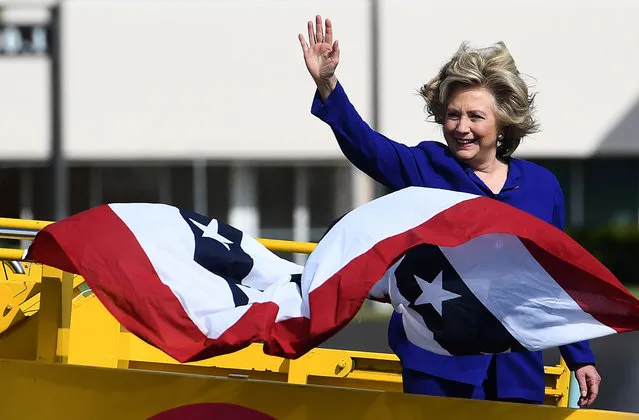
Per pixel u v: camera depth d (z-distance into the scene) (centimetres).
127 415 1203
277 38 9119
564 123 9312
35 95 9125
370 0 8962
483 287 1142
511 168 1314
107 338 1622
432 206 1138
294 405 1165
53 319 1296
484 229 1098
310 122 9175
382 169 1296
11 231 1390
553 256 1123
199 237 1215
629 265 9062
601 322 1115
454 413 1131
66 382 1223
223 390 1181
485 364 1243
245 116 9181
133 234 1171
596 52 9262
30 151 9144
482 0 9062
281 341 1114
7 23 9062
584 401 1334
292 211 9262
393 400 1142
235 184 9256
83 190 9256
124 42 9119
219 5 9106
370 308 6188
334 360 1725
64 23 9088
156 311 1127
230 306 1140
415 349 1257
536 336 1129
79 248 1143
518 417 1120
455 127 1288
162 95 9169
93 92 9144
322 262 1132
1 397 1239
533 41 9219
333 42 1281
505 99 1285
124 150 9175
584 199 9512
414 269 1163
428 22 9031
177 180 9262
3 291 1380
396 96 9006
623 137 9300
